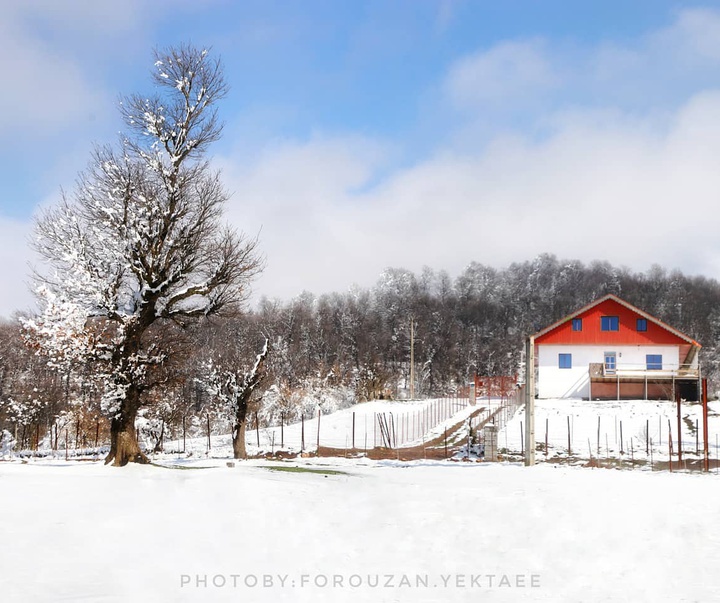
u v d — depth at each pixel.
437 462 30.16
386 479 21.45
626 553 10.73
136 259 26.25
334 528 12.83
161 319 29.98
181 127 27.55
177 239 27.17
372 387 63.06
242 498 16.58
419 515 14.28
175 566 9.79
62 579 8.93
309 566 9.91
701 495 17.48
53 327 23.97
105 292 25.55
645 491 18.30
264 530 12.55
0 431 43.16
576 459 31.83
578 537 12.05
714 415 43.72
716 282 126.00
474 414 48.25
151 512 14.37
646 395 51.03
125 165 26.94
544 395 55.31
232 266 27.92
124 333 25.69
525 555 10.62
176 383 28.08
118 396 25.39
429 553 10.79
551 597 8.30
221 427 51.84
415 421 46.38
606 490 18.48
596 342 55.00
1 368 56.88
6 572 9.23
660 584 8.88
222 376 34.88
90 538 11.59
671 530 12.62
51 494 17.06
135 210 26.61
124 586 8.65
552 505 15.70
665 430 40.12
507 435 39.34
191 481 19.89
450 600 8.20
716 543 11.50
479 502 16.14
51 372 50.81
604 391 54.41
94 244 26.19
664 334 54.41
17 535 11.70
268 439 41.41
